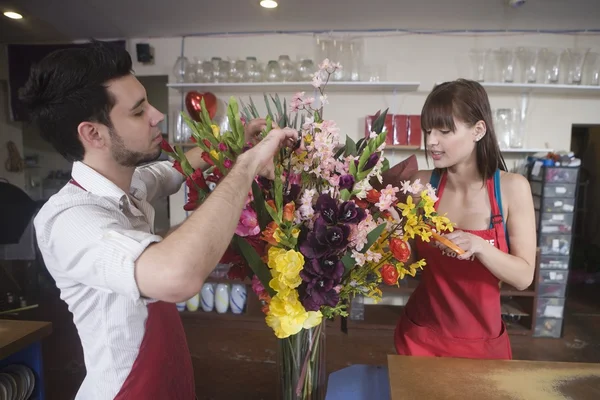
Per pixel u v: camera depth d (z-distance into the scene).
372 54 3.60
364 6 3.01
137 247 0.69
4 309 3.58
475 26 3.42
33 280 4.01
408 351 1.41
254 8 3.06
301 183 0.87
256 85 3.34
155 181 1.24
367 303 3.73
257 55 3.68
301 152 0.85
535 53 3.39
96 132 0.86
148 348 0.91
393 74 3.60
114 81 0.83
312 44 3.62
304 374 0.87
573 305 3.94
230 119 0.81
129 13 3.17
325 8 3.05
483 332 1.35
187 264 0.65
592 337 3.27
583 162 5.52
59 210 0.81
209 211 0.69
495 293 1.32
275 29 3.57
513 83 3.32
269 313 0.80
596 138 5.28
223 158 0.83
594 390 0.92
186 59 3.54
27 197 3.25
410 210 0.83
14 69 3.93
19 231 3.22
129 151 0.89
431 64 3.56
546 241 3.19
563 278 3.19
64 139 0.87
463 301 1.34
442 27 3.46
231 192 0.72
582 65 3.35
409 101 3.60
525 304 3.30
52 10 3.11
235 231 0.79
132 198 1.02
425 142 1.27
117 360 0.89
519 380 0.96
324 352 0.92
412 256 1.46
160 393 0.93
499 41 3.52
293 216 0.76
